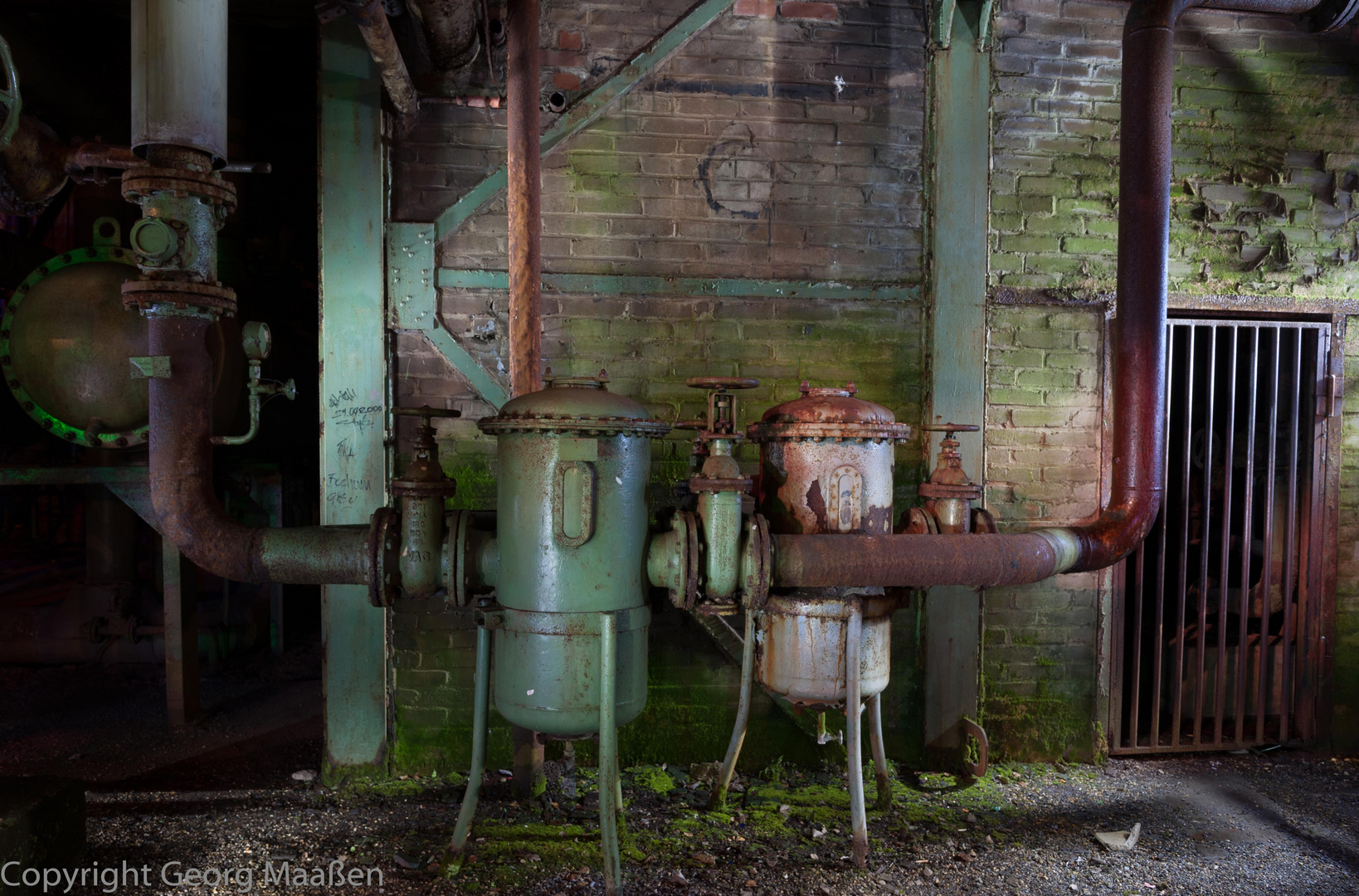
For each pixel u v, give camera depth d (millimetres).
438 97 3367
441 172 3406
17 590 5371
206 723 4078
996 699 3705
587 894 2545
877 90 3592
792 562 2607
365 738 3387
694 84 3502
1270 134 3762
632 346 3496
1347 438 3900
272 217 6160
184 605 4066
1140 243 3117
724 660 3574
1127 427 3152
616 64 3473
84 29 4766
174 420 2480
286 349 5273
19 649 4500
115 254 3895
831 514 2719
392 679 3426
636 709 2611
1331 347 3852
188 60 2314
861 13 3574
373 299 3332
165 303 2381
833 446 2719
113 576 4641
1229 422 3828
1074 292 3650
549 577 2453
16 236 5242
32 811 2379
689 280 3498
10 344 3766
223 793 3266
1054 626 3727
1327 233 3807
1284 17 3717
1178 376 4145
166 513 2500
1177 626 3920
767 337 3561
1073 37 3639
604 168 3467
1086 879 2709
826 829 3016
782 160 3553
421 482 2564
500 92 3383
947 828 3041
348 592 3363
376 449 3346
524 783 3234
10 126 2490
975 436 3621
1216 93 3723
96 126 4391
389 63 2811
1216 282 3756
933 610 3602
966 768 3547
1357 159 3809
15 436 6234
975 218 3605
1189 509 4059
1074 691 3742
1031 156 3645
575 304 3467
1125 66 3191
